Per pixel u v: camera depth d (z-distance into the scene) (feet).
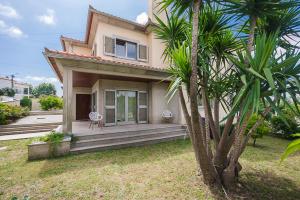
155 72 27.12
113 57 31.37
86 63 20.79
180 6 10.48
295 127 26.22
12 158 17.08
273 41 7.95
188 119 12.76
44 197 10.23
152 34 34.76
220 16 11.68
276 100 8.34
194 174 13.20
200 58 10.97
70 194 10.54
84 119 42.60
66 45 39.42
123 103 32.42
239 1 9.88
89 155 18.22
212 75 12.24
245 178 12.91
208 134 12.50
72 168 14.57
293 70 8.43
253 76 8.38
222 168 11.79
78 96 42.57
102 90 29.96
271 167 15.25
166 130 28.22
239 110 9.14
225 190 10.95
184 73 9.96
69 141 18.44
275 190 11.38
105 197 10.26
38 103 75.82
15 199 8.59
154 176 13.02
